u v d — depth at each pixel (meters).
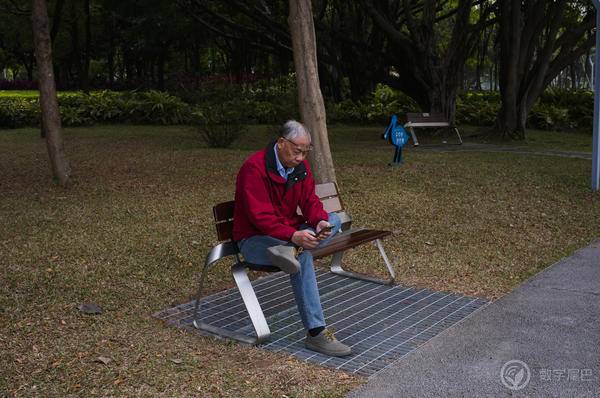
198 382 3.47
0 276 5.36
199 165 11.91
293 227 4.35
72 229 7.00
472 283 5.30
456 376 3.51
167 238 6.68
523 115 17.77
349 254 6.18
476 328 4.21
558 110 21.73
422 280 5.41
